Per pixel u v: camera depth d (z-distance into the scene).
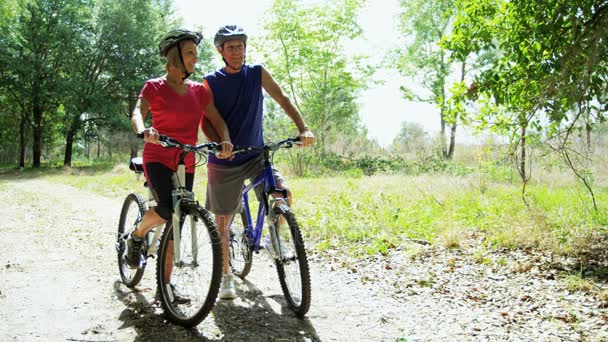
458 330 3.44
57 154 52.72
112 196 12.49
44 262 5.21
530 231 5.72
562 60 5.07
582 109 5.32
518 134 6.09
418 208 7.81
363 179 13.11
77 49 35.53
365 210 7.80
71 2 35.00
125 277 4.40
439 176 12.86
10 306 3.79
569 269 4.69
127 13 35.34
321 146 19.91
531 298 4.00
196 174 15.70
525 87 5.56
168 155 3.66
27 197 12.29
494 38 6.13
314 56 21.42
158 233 3.99
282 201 3.74
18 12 23.97
